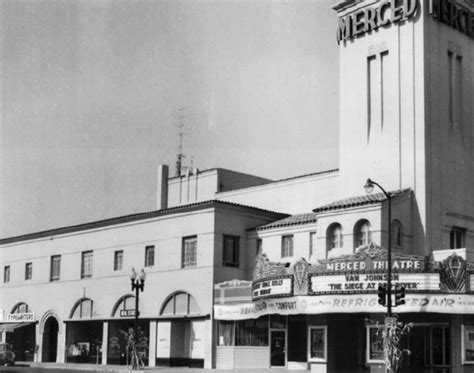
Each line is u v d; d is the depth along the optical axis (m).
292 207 53.00
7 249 63.31
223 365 44.62
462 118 44.56
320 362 39.41
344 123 45.91
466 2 45.62
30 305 59.75
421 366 38.34
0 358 49.78
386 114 43.72
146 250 50.59
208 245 46.28
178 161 67.50
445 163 42.81
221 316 44.69
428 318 38.41
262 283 41.09
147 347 49.22
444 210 42.19
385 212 39.50
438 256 38.16
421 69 42.28
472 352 36.81
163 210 49.38
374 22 44.81
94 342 53.88
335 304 37.16
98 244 54.31
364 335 39.06
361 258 36.94
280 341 43.59
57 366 49.59
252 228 48.12
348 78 46.09
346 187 45.03
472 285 35.94
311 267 38.31
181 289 47.41
